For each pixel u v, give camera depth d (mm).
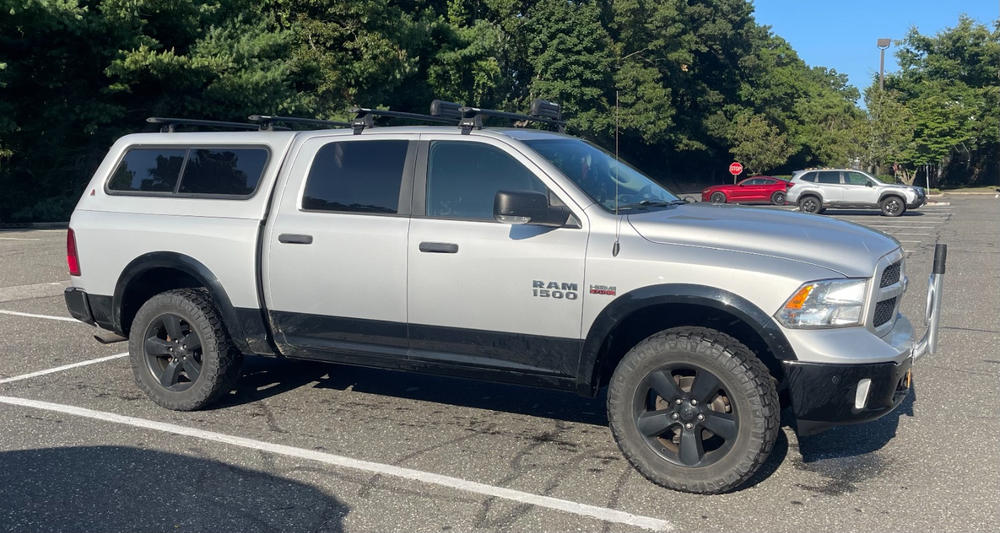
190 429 5184
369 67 31938
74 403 5730
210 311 5453
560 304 4426
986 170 68438
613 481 4348
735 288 4039
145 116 27219
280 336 5309
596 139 51812
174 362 5582
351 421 5371
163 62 24500
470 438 5039
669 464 4195
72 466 4523
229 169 5551
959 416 5457
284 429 5195
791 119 72812
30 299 10094
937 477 4387
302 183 5262
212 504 4027
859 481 4336
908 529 3746
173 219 5559
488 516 3898
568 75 45312
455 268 4668
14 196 26266
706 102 62188
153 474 4418
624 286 4258
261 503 4043
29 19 22609
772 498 4113
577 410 5637
